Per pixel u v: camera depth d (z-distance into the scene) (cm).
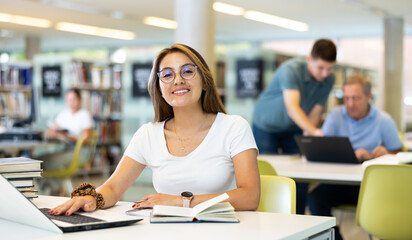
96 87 948
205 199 193
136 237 152
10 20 1091
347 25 1153
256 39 1380
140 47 1500
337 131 436
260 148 568
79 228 160
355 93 418
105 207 205
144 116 837
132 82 845
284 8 956
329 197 392
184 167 216
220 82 942
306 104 524
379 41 1304
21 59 1581
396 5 924
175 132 225
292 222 174
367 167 295
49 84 924
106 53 1523
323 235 178
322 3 909
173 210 177
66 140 755
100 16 1045
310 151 383
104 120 952
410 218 286
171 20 1094
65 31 1244
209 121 224
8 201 169
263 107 557
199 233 157
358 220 302
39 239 150
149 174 725
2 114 919
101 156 938
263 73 755
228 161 217
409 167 284
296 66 514
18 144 660
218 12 1000
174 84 217
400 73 1052
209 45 520
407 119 1207
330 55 440
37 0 886
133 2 902
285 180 230
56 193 732
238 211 197
